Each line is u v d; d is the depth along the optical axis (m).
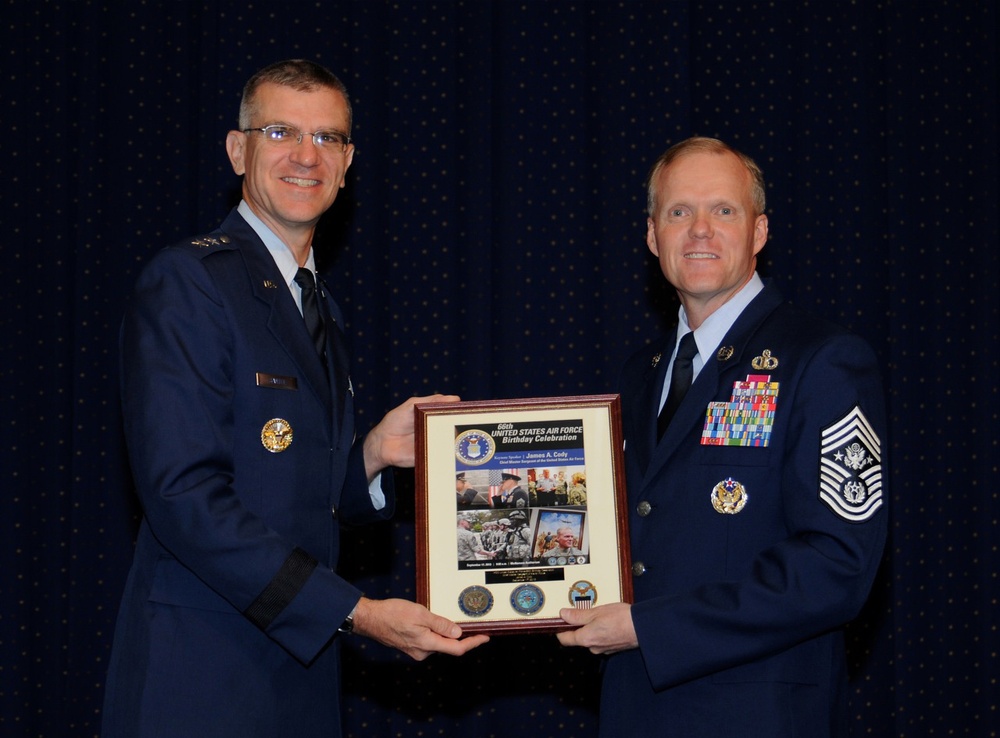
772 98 3.65
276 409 2.05
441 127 3.52
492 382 3.53
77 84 3.50
